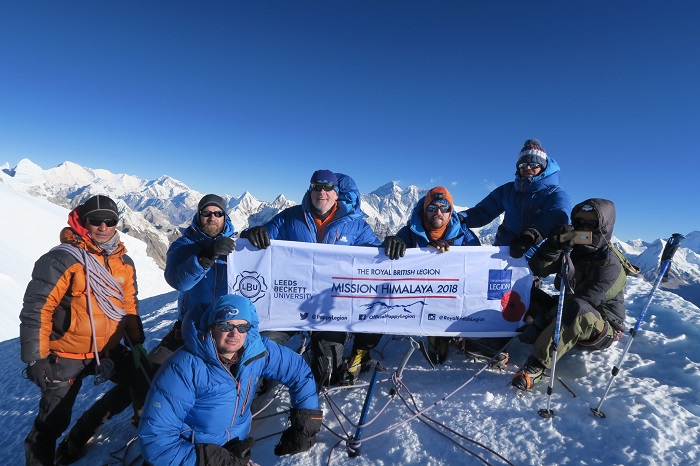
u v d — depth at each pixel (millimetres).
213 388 3303
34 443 3980
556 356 4113
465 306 5109
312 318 5043
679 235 3686
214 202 4496
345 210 5109
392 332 5055
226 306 3268
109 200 4148
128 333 4508
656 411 3752
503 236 6539
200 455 3148
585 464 3270
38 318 3844
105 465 4246
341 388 4688
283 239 5191
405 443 3805
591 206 4309
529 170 5887
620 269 4383
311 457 3764
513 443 3613
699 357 4734
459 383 4727
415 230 5297
